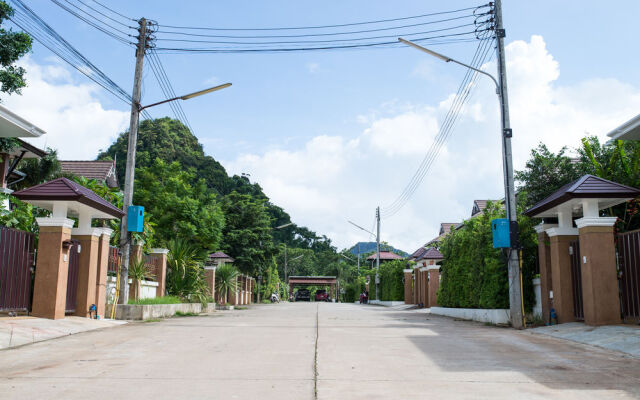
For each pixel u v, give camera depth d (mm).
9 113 11297
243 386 5766
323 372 6637
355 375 6441
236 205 37562
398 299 36781
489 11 15109
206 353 8320
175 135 57969
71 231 13305
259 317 18109
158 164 25766
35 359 7594
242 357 7898
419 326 13984
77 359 7621
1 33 14305
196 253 22359
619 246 11547
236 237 35594
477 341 10078
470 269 17984
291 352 8461
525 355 8148
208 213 25922
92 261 13555
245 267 36156
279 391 5516
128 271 15875
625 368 6906
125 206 15633
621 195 11242
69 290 12875
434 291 28297
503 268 15180
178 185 24859
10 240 11156
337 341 10031
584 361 7512
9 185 20266
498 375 6453
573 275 12586
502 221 13961
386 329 12836
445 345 9430
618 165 14430
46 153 20281
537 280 14344
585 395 5371
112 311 14586
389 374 6512
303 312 23125
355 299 63750
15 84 14594
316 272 95438
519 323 13391
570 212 12859
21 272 11438
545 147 16859
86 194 12438
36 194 11828
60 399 5074
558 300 12719
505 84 14742
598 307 11102
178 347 9023
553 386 5797
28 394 5277
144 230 17562
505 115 14617
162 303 16953
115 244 16578
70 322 11898
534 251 15023
